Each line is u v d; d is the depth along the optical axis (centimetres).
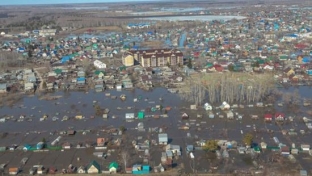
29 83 14788
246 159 8156
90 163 7938
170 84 14575
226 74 14612
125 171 7756
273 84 13688
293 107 11494
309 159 8100
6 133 10100
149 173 7650
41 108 12306
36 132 10162
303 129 9775
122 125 10475
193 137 9412
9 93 14212
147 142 9094
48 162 8319
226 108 11494
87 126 10494
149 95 13375
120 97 13175
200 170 7700
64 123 10819
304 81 14325
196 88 12862
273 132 9631
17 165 8219
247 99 12181
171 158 8206
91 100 13025
